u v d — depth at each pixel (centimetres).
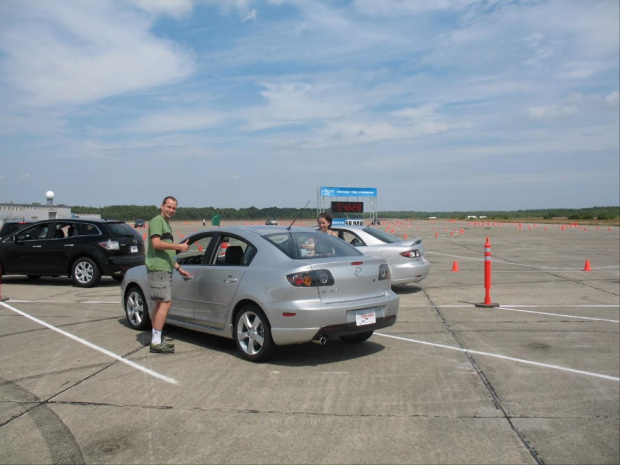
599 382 574
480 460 392
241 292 630
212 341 733
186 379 565
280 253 630
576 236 4038
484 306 1018
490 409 492
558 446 418
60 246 1307
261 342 617
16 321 870
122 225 1366
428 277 1519
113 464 380
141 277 781
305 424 449
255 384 550
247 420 456
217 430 436
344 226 1224
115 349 688
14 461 383
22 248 1334
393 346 714
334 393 526
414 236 4144
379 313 635
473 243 3250
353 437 425
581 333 799
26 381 557
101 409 480
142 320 788
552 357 668
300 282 589
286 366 614
